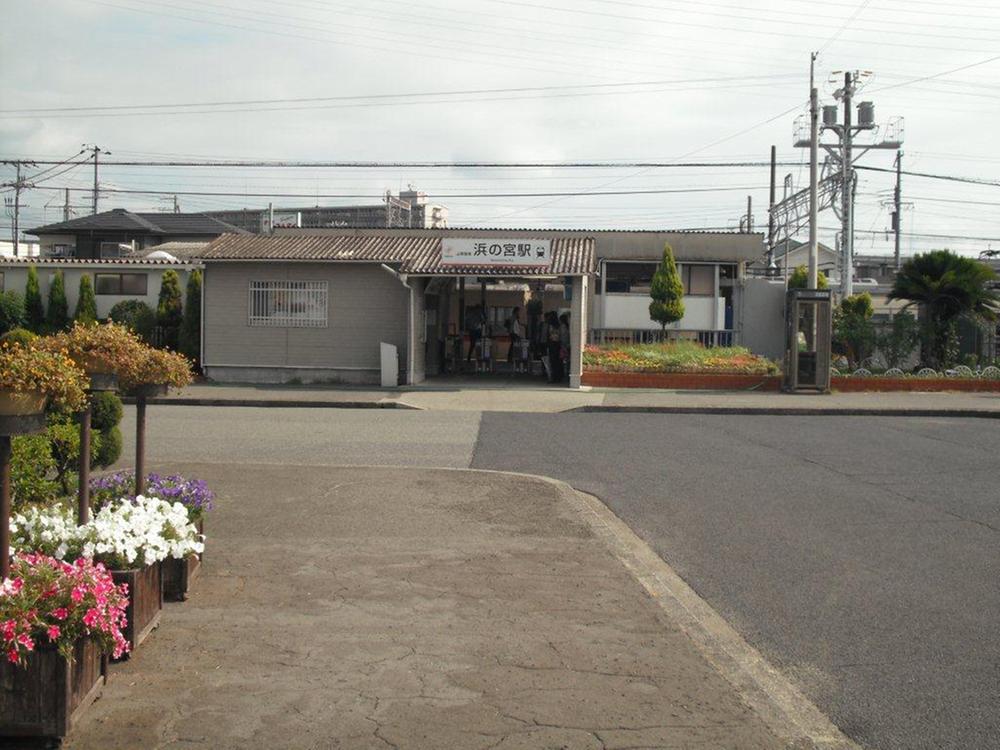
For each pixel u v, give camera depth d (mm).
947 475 12859
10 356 4504
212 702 4887
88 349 6246
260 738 4484
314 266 25656
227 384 25484
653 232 35938
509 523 9305
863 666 5812
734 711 4941
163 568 6531
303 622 6211
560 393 23859
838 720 4996
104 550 5484
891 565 8234
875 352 28906
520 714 4836
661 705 5000
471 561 7875
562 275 24562
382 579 7273
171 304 28828
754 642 6246
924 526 9758
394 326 25641
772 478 12531
